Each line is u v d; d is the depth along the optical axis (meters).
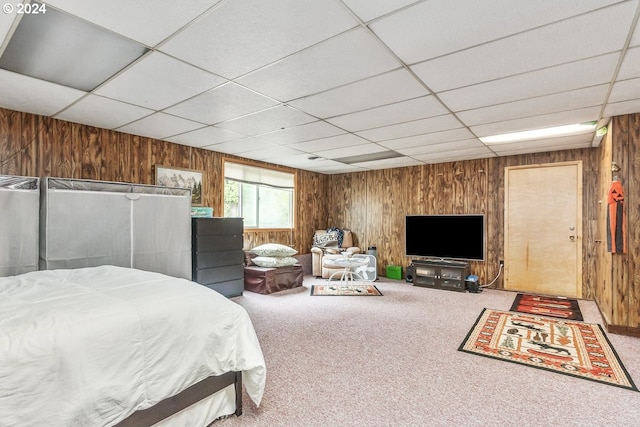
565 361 2.63
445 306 4.26
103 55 2.14
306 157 5.54
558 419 1.88
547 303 4.40
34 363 1.23
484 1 1.62
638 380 2.33
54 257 3.00
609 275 3.38
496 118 3.45
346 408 1.98
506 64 2.29
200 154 4.87
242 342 1.88
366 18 1.76
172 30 1.86
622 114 3.29
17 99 2.89
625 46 2.03
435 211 5.98
